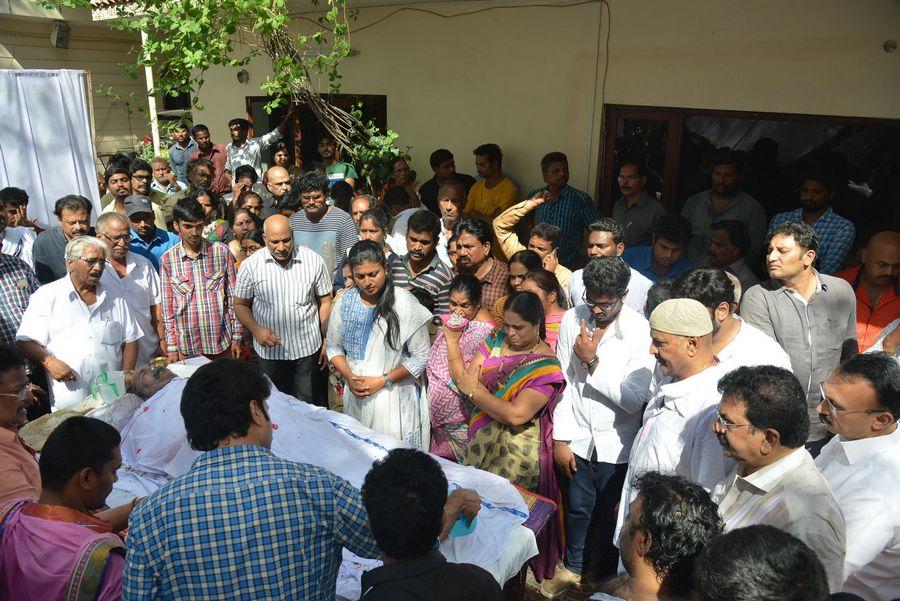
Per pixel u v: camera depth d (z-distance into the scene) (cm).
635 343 323
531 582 367
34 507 212
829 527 194
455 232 441
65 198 470
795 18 467
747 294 357
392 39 724
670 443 262
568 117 607
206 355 486
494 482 305
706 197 510
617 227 415
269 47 654
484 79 660
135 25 624
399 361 383
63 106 580
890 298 366
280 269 454
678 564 166
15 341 423
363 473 299
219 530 181
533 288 377
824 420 232
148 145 1181
